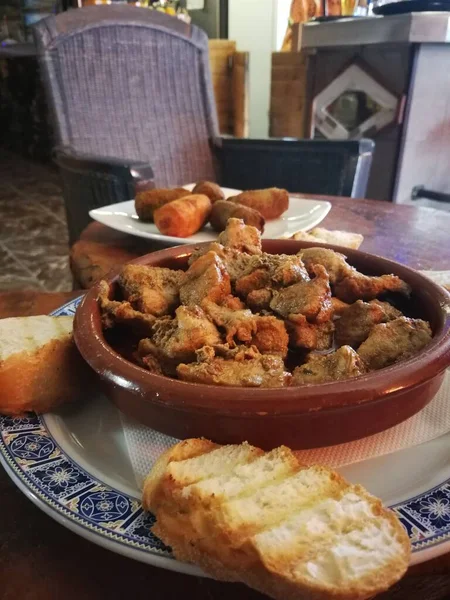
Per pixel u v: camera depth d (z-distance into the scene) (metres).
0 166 4.86
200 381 0.56
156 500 0.48
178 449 0.52
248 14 3.79
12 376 0.61
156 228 1.22
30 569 0.48
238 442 0.54
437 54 2.25
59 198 4.04
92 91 1.99
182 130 2.19
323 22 2.56
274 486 0.49
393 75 2.29
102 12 2.00
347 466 0.56
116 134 2.05
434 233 1.33
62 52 1.92
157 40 2.12
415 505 0.50
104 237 1.31
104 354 0.58
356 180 1.80
